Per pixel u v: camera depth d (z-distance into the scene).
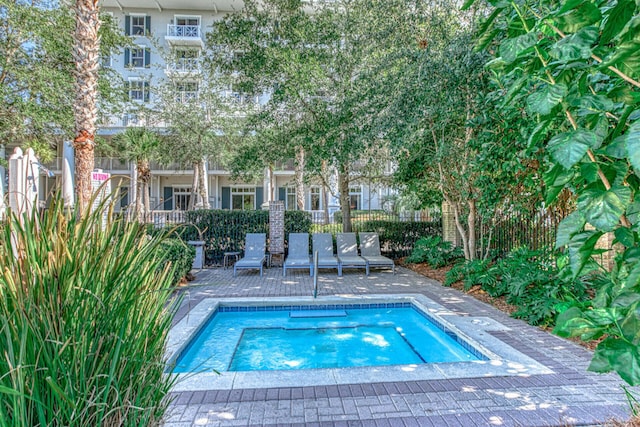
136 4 20.16
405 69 6.95
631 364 1.07
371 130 7.69
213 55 11.38
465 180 7.25
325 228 12.29
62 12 11.56
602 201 1.18
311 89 9.44
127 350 1.42
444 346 4.79
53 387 1.09
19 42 10.91
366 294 6.56
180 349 3.89
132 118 17.77
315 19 10.41
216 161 18.75
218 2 20.06
